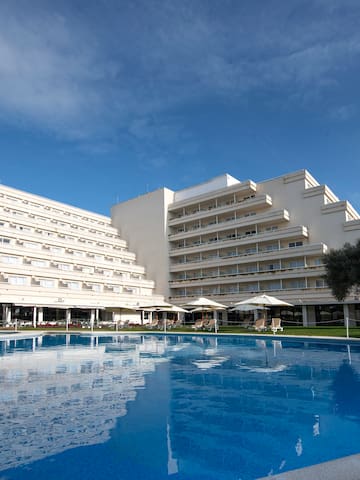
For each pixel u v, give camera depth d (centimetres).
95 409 777
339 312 4247
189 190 6300
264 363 1409
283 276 4672
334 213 4619
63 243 5381
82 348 2095
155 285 6147
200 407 790
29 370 1294
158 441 599
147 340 2647
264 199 5084
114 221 7006
